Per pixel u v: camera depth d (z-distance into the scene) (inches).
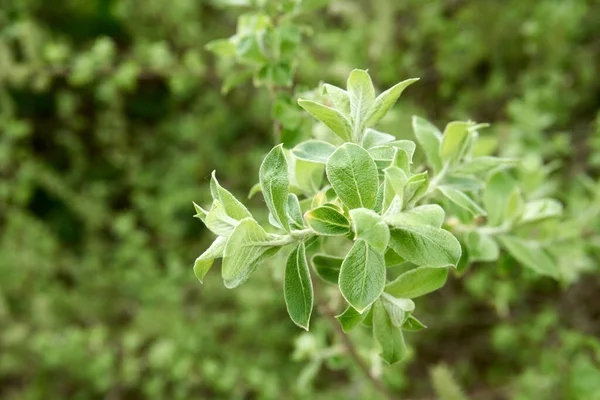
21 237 43.8
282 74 19.6
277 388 37.1
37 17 48.1
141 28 43.4
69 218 50.9
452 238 13.4
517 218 19.3
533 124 32.0
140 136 48.9
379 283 13.3
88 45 49.0
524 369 37.6
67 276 49.6
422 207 13.6
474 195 19.7
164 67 36.0
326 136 19.6
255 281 35.5
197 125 43.8
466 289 36.8
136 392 45.4
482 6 38.4
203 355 39.6
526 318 36.9
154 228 45.9
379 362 22.2
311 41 41.7
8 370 43.5
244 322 37.4
